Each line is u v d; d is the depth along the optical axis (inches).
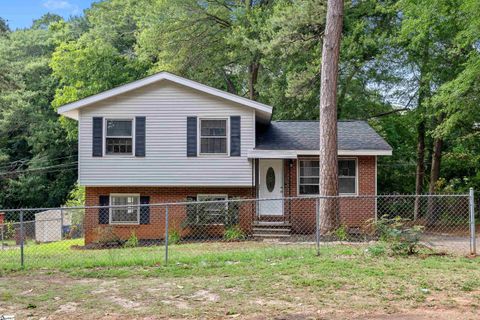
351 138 670.5
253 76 1116.5
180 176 631.8
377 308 224.1
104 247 586.2
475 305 226.7
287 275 298.2
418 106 823.1
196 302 241.3
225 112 635.5
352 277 287.7
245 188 650.8
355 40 821.9
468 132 829.2
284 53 836.0
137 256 393.4
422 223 754.8
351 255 367.2
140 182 629.9
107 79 1126.4
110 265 352.8
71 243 660.7
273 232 619.8
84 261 367.6
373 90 914.7
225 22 1082.7
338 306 228.2
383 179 1064.2
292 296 248.1
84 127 632.4
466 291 253.1
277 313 218.5
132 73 1171.9
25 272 334.6
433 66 767.7
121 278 308.3
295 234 631.2
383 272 299.3
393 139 1019.3
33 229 896.9
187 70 1096.2
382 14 824.9
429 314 213.9
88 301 248.2
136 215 653.3
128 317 219.0
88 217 650.2
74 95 1112.2
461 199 785.6
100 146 631.2
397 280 278.4
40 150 1353.3
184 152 633.6
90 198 650.2
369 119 953.5
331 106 553.9
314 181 660.7
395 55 818.8
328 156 550.0
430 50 775.7
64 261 373.1
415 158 1050.1
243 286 272.5
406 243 365.4
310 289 261.9
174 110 636.1
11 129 1325.0
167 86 636.1
